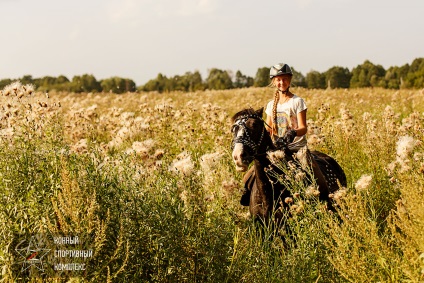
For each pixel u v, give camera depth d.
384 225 8.90
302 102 8.09
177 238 5.94
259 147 7.51
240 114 7.74
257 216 7.79
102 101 28.94
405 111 20.97
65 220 5.67
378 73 104.50
